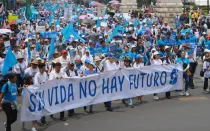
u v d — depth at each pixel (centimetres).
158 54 2061
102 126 1548
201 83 2433
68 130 1500
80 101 1722
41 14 5969
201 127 1511
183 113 1728
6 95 1387
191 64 2244
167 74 2028
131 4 7638
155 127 1522
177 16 4744
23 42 2686
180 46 2723
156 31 3697
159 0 5044
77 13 6178
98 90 1780
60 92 1633
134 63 1995
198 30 4125
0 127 1550
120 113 1756
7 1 6475
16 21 3856
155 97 2022
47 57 2253
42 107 1533
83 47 2408
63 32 2659
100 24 3919
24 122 1527
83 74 1753
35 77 1602
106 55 2166
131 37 2828
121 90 1862
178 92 2181
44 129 1516
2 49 2103
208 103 1916
